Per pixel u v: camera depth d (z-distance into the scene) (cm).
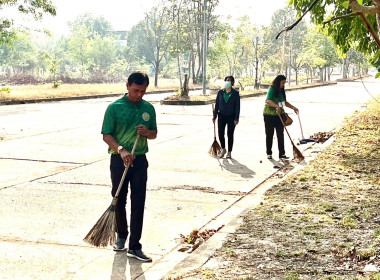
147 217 724
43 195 843
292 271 473
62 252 585
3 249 593
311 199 746
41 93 4009
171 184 929
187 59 11481
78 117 2289
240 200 820
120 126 548
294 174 929
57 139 1535
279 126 1159
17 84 6556
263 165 1121
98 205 786
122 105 549
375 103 2641
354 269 477
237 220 647
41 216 725
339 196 762
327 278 452
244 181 961
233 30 6456
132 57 12306
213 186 916
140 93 547
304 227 609
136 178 557
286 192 792
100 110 2731
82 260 561
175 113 2502
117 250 587
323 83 6900
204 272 478
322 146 1321
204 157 1218
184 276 471
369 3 1278
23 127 1869
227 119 1190
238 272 476
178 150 1321
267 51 9031
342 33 1459
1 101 3288
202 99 3350
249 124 1947
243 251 534
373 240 554
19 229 666
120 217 582
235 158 1205
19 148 1355
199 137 1579
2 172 1033
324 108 2698
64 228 672
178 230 667
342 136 1443
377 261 491
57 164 1124
